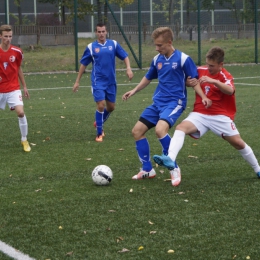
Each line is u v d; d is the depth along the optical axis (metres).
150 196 10.80
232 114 11.52
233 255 7.77
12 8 69.12
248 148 11.73
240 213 9.64
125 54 17.75
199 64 45.28
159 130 11.47
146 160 12.16
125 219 9.41
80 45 53.62
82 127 19.50
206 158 14.18
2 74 15.55
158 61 11.86
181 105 11.77
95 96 17.02
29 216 9.69
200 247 8.08
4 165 13.85
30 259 7.70
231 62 48.62
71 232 8.81
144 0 61.31
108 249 8.05
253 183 11.62
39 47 50.19
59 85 34.66
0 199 10.82
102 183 11.66
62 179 12.39
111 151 15.41
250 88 31.22
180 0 62.22
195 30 54.75
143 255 7.80
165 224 9.12
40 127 19.58
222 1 58.50
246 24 57.09
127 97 12.35
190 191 11.12
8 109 24.22
